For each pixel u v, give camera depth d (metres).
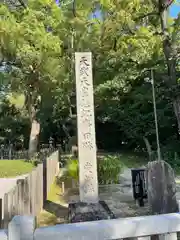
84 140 4.73
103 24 7.97
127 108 12.58
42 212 5.22
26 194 3.86
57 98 12.66
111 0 7.39
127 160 12.91
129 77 11.10
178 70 9.65
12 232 1.41
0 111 17.59
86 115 4.75
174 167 9.98
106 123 17.88
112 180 7.86
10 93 14.59
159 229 1.56
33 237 1.42
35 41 8.25
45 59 8.70
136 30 8.07
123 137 16.61
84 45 8.56
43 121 18.09
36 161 10.70
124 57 9.17
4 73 11.84
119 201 5.96
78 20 8.17
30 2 8.62
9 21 7.99
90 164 4.71
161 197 4.57
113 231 1.50
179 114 7.82
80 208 4.37
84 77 4.77
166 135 13.11
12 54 9.20
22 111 16.70
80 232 1.46
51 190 7.15
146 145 12.90
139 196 5.53
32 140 14.05
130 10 7.45
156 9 7.92
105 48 8.64
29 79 11.17
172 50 7.59
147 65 9.48
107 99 12.11
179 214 1.65
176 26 7.48
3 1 10.08
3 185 7.61
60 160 12.41
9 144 18.20
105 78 10.68
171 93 7.95
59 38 8.75
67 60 9.02
